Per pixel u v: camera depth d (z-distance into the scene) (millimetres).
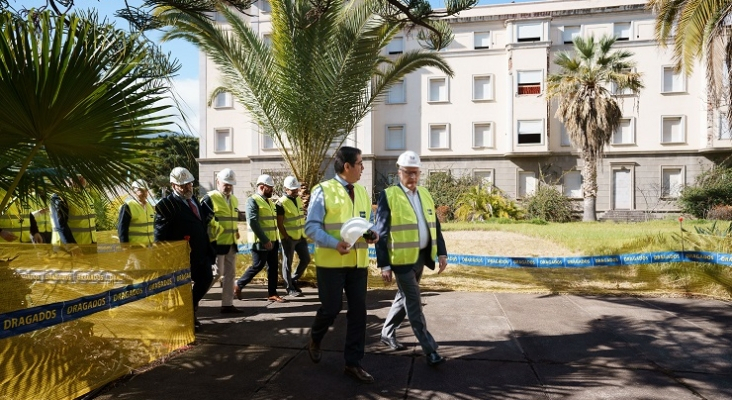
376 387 3795
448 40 6273
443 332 5277
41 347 3260
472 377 4000
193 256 5352
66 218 5367
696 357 4477
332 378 3975
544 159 28672
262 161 29266
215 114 29953
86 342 3625
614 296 7164
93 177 3371
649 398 3609
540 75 28359
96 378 3719
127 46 3127
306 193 9359
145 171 3492
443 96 29609
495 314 6070
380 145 29922
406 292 4250
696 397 3627
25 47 2758
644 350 4676
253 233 6914
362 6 8695
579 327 5465
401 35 28500
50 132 3043
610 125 23781
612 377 4004
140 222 5996
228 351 4660
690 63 9773
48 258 3309
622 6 28344
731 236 7445
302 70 8562
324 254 3871
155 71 3270
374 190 29641
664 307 6434
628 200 28281
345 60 8812
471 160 29359
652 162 28000
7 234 5547
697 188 26000
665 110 27844
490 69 29203
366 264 3979
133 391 3701
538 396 3645
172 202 5273
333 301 3877
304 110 8875
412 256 4238
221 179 6387
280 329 5434
